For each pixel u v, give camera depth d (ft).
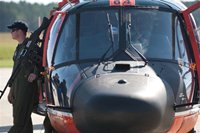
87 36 53.16
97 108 42.47
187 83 50.93
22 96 61.21
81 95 44.78
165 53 52.16
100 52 51.80
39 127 88.94
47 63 54.65
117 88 43.50
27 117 61.87
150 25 53.57
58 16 56.24
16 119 61.98
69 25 54.24
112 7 54.29
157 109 42.91
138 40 52.49
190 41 53.93
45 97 55.88
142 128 42.60
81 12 54.39
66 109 48.21
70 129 48.73
